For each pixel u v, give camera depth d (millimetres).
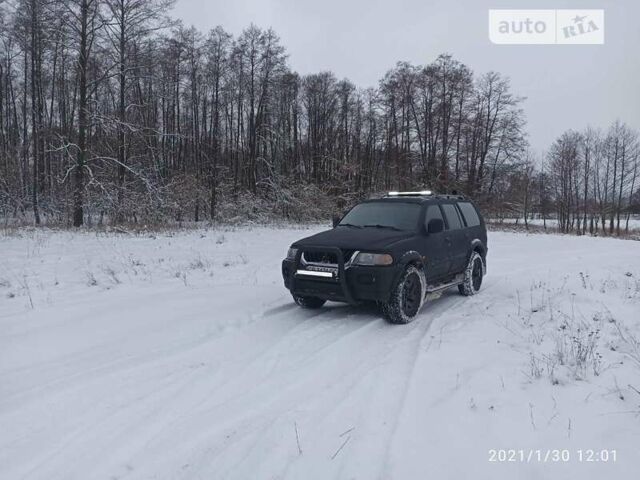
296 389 4461
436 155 43938
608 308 6855
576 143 57938
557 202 58812
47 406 4102
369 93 48719
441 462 3213
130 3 22984
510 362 4969
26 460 3352
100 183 22375
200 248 15180
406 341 5793
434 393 4262
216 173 33188
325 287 6605
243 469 3213
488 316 6883
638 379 4418
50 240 16219
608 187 57281
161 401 4227
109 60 24516
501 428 3629
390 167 44188
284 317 6867
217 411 4039
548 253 15742
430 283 7531
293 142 45625
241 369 4949
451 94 43469
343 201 37812
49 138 28609
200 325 6367
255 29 34750
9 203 27109
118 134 24609
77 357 5258
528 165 51438
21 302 7852
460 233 8375
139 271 10883
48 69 31859
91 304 7578
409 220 7508
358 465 3209
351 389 4418
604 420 3707
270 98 36594
